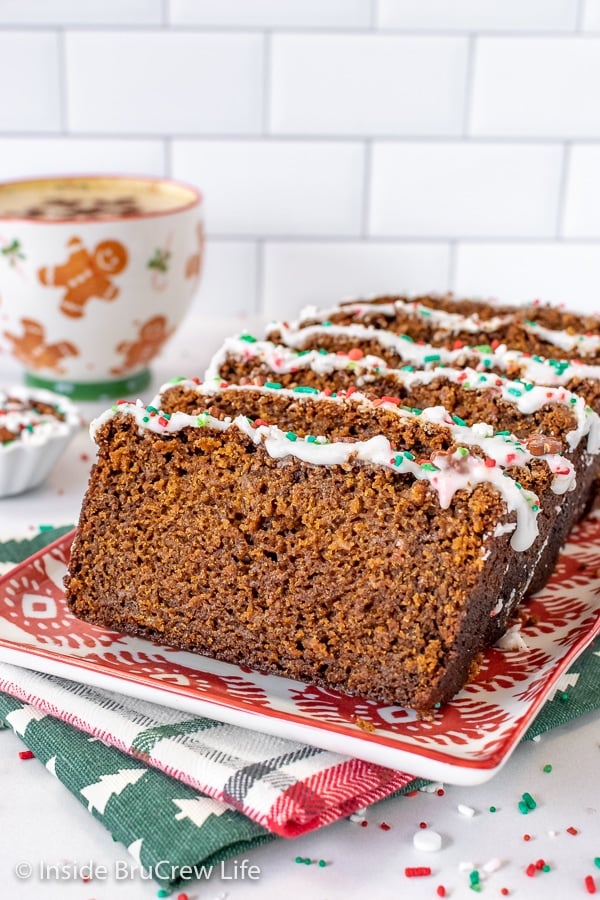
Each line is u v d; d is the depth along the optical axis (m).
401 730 1.01
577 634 1.07
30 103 1.45
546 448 1.06
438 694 1.01
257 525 1.04
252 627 1.05
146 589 1.07
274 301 1.53
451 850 0.94
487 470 1.02
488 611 1.04
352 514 1.03
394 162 1.48
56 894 0.89
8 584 1.10
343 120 1.46
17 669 1.04
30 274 1.27
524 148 1.48
